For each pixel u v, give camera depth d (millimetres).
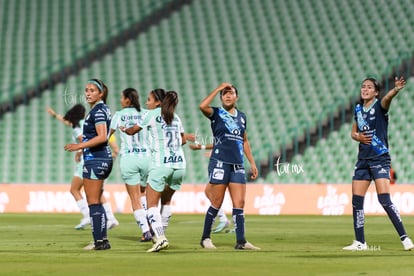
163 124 40531
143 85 115750
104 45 123438
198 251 38969
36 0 132625
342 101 100125
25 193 90812
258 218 77812
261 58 115875
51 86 119062
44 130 111188
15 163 107625
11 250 39688
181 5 127438
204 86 113812
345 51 112812
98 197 39719
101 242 40000
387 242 46250
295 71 112125
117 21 126750
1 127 112188
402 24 114688
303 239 48906
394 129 98625
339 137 99125
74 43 124500
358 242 40625
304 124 103062
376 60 110188
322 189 84812
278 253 37562
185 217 79250
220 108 40688
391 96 39375
